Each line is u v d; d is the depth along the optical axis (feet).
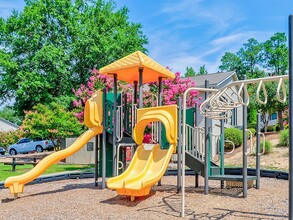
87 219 18.66
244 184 23.80
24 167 53.06
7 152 102.68
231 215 18.66
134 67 27.63
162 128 28.19
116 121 28.89
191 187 29.17
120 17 100.73
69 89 92.32
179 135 26.09
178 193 25.57
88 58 91.30
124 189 22.59
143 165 25.04
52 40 94.07
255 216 18.34
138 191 22.29
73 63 94.17
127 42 95.76
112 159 30.91
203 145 27.71
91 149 57.41
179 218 18.20
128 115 32.50
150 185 22.29
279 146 55.57
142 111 25.81
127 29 102.22
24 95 88.53
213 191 26.55
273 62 159.43
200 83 71.87
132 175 24.57
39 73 89.25
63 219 18.76
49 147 90.99
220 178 24.79
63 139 68.49
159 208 20.74
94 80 57.16
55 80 91.30
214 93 19.54
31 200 25.05
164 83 51.26
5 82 91.09
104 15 96.89
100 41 90.38
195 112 28.35
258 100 16.89
